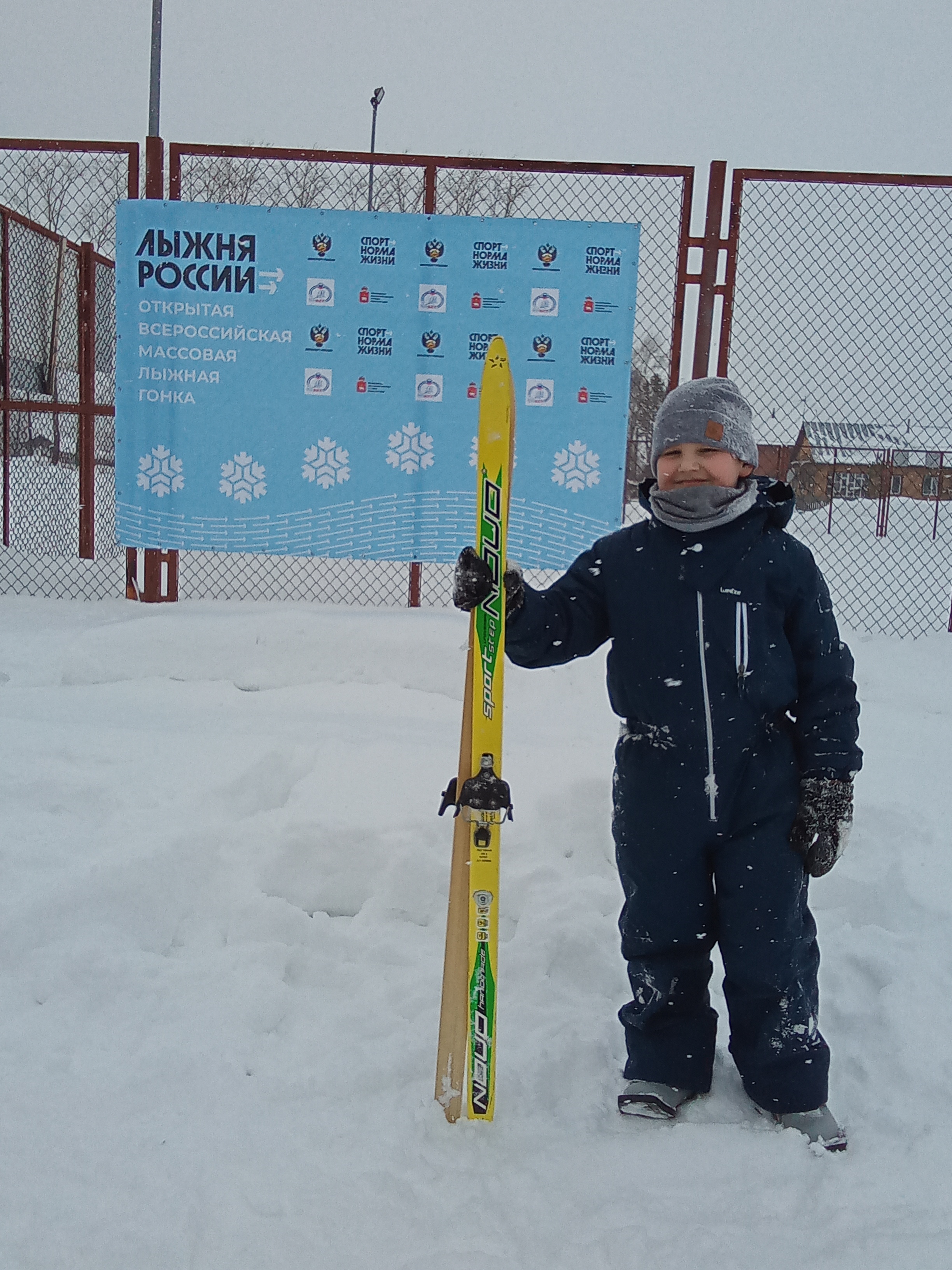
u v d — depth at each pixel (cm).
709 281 582
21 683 485
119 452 570
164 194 575
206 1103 201
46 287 864
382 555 579
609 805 340
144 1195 175
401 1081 212
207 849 295
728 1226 173
